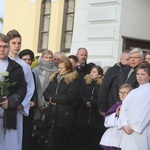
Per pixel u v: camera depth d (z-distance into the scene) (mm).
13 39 6840
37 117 8219
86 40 11234
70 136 8594
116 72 7855
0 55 6289
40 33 14438
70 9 13688
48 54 8609
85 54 9492
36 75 8453
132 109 6344
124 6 10766
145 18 11016
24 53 8203
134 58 7402
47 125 7930
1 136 6297
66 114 7926
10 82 6316
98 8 11070
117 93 7598
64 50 13656
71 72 8078
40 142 7887
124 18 10766
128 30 10820
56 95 7922
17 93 6355
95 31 11047
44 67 8555
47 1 14461
